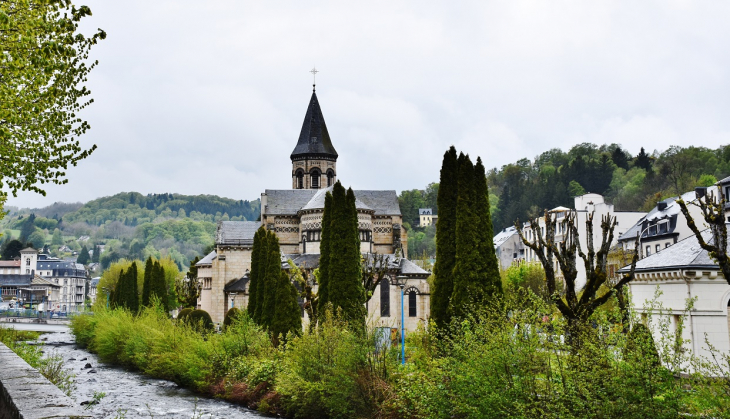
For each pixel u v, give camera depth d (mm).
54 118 22328
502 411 19391
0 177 22516
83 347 72000
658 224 85375
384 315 72438
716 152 183250
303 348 31188
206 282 95188
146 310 57438
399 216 92125
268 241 50969
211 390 38594
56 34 20078
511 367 19938
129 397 38031
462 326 23641
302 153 105938
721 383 16922
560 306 23500
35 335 84312
